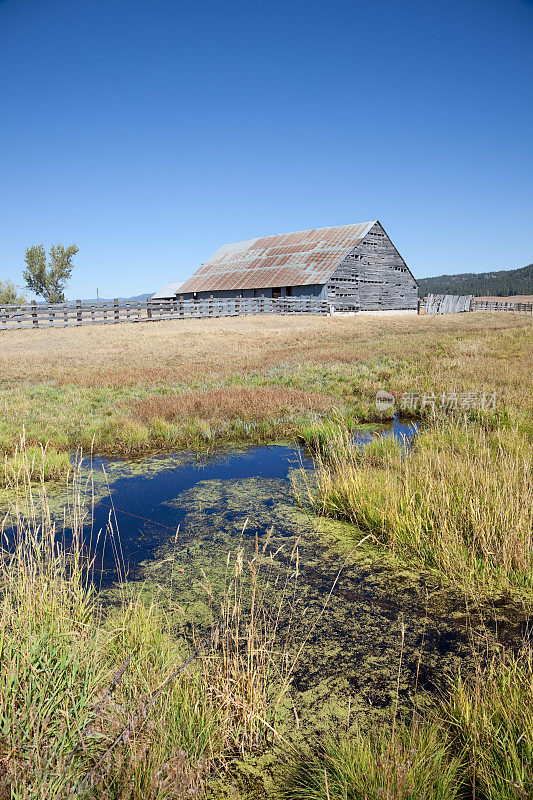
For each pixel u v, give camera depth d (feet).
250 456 27.32
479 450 21.16
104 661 9.71
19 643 8.49
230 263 159.33
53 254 207.72
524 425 25.84
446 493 16.97
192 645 11.25
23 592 10.22
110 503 20.63
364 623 12.27
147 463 26.30
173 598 13.50
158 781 6.70
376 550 16.15
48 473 23.68
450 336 82.28
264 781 7.91
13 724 7.11
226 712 8.68
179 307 120.88
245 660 10.52
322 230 151.02
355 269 136.87
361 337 86.02
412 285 157.38
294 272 136.46
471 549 14.83
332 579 14.43
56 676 8.31
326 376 48.65
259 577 14.64
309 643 11.51
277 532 17.71
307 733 8.87
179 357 65.92
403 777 7.10
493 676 9.93
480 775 7.36
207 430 30.45
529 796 6.77
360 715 9.25
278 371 52.16
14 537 16.98
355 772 7.57
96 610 12.66
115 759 7.04
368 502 17.89
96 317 107.86
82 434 29.91
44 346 77.10
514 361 49.29
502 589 13.42
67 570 14.82
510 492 15.83
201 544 16.88
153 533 17.72
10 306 98.43
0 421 31.53
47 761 6.95
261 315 127.44
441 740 8.27
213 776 8.04
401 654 11.02
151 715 7.84
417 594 13.52
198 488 22.39
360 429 31.45
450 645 11.28
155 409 34.12
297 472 24.27
